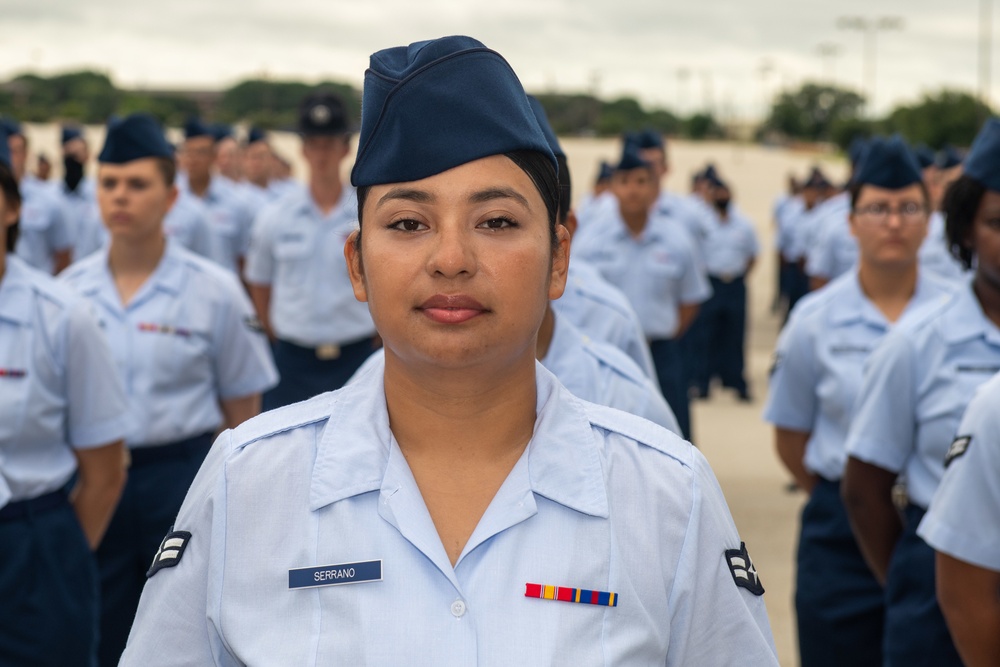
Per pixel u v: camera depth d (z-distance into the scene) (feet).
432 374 4.92
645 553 4.99
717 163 199.62
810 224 43.55
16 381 11.07
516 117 4.87
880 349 11.05
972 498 8.45
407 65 4.90
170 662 5.07
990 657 8.57
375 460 5.01
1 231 11.23
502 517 4.91
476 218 4.81
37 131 156.46
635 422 5.38
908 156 13.52
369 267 4.92
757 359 46.11
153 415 14.14
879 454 10.87
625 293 24.41
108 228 14.65
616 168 24.61
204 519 5.10
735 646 5.20
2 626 10.98
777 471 28.35
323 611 4.81
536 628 4.76
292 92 289.94
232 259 31.50
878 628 12.73
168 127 215.92
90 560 11.73
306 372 21.80
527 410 5.16
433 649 4.71
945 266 24.63
